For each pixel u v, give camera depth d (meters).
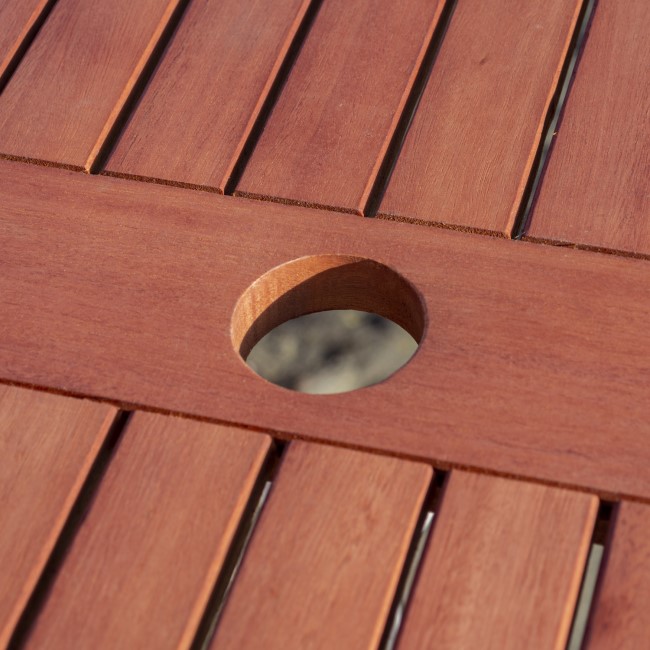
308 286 0.60
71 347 0.57
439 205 0.59
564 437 0.55
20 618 0.53
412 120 0.62
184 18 0.65
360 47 0.64
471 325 0.57
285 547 0.53
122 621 0.53
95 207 0.60
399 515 0.54
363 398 0.56
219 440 0.55
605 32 0.64
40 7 0.66
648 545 0.53
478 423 0.55
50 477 0.55
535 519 0.54
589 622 0.52
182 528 0.54
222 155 0.61
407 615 0.52
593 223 0.59
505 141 0.61
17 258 0.59
